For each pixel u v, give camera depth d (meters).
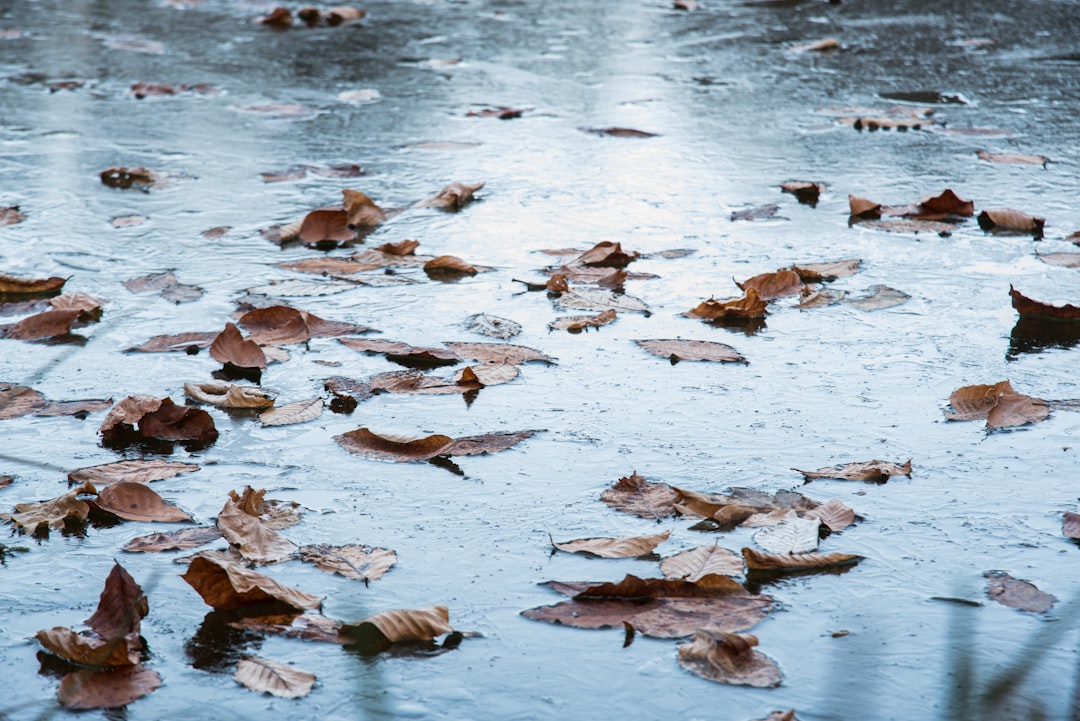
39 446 3.25
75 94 8.21
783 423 3.41
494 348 3.98
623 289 4.63
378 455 3.21
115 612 2.40
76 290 4.59
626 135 7.13
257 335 4.09
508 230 5.39
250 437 3.32
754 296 4.32
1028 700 2.16
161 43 10.09
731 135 7.15
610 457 3.18
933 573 2.61
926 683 2.21
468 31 10.75
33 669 2.26
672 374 3.78
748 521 2.83
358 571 2.61
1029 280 4.71
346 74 8.88
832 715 2.12
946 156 6.66
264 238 5.27
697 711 2.13
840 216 5.60
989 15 11.38
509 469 3.12
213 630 2.39
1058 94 8.19
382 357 3.94
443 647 2.33
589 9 12.10
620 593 2.51
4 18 11.28
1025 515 2.87
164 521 2.84
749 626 2.40
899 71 8.95
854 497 2.96
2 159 6.53
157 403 3.42
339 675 2.24
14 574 2.60
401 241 5.07
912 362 3.88
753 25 11.03
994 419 3.41
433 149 6.81
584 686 2.21
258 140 7.00
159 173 6.24
